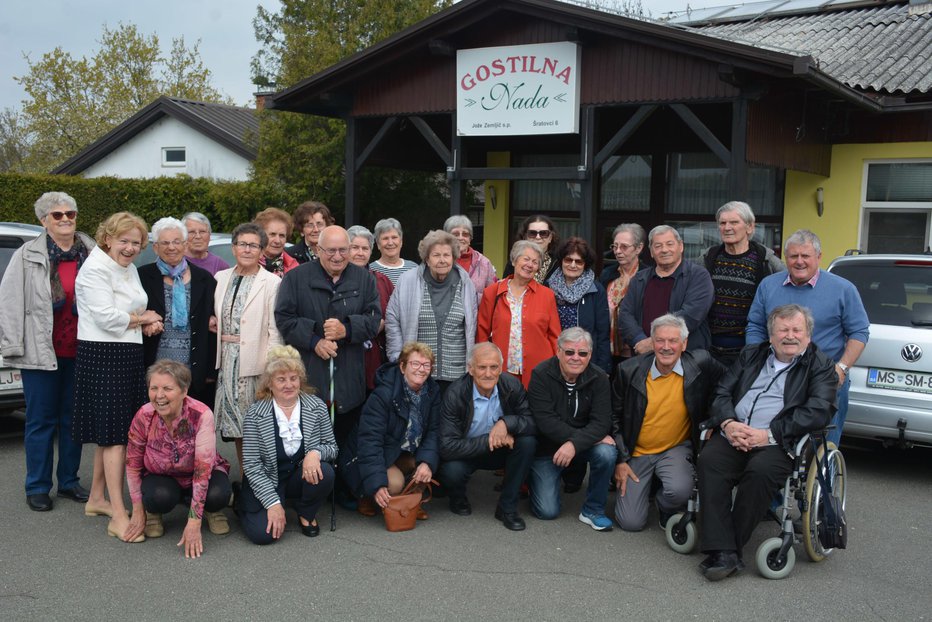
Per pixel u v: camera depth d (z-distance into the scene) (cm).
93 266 479
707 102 823
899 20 1184
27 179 1630
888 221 1023
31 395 514
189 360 521
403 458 532
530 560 454
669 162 1166
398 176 1527
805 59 724
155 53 3369
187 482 480
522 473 508
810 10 1332
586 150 897
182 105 1891
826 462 447
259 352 513
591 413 512
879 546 479
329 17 1592
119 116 3212
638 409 503
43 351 504
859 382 594
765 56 742
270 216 584
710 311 567
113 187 1627
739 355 488
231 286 519
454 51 959
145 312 502
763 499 436
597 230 1233
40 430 518
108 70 3303
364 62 984
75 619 375
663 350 491
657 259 557
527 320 561
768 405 460
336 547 470
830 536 436
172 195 1592
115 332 476
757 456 443
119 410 478
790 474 441
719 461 450
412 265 620
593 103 889
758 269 558
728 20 1384
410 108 1003
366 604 394
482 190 1389
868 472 631
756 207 1103
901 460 669
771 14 1360
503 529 506
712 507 439
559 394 510
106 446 477
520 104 916
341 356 522
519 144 1253
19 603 390
